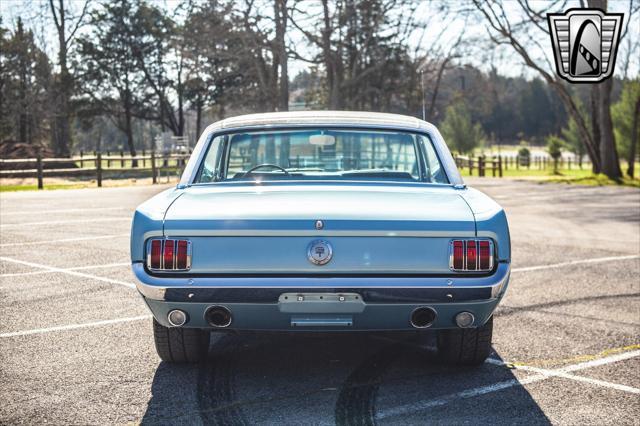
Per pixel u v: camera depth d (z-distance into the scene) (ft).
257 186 13.89
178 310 11.92
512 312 19.88
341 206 12.17
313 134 15.12
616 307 20.49
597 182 96.78
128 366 14.67
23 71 202.80
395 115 16.33
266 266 11.69
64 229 38.42
